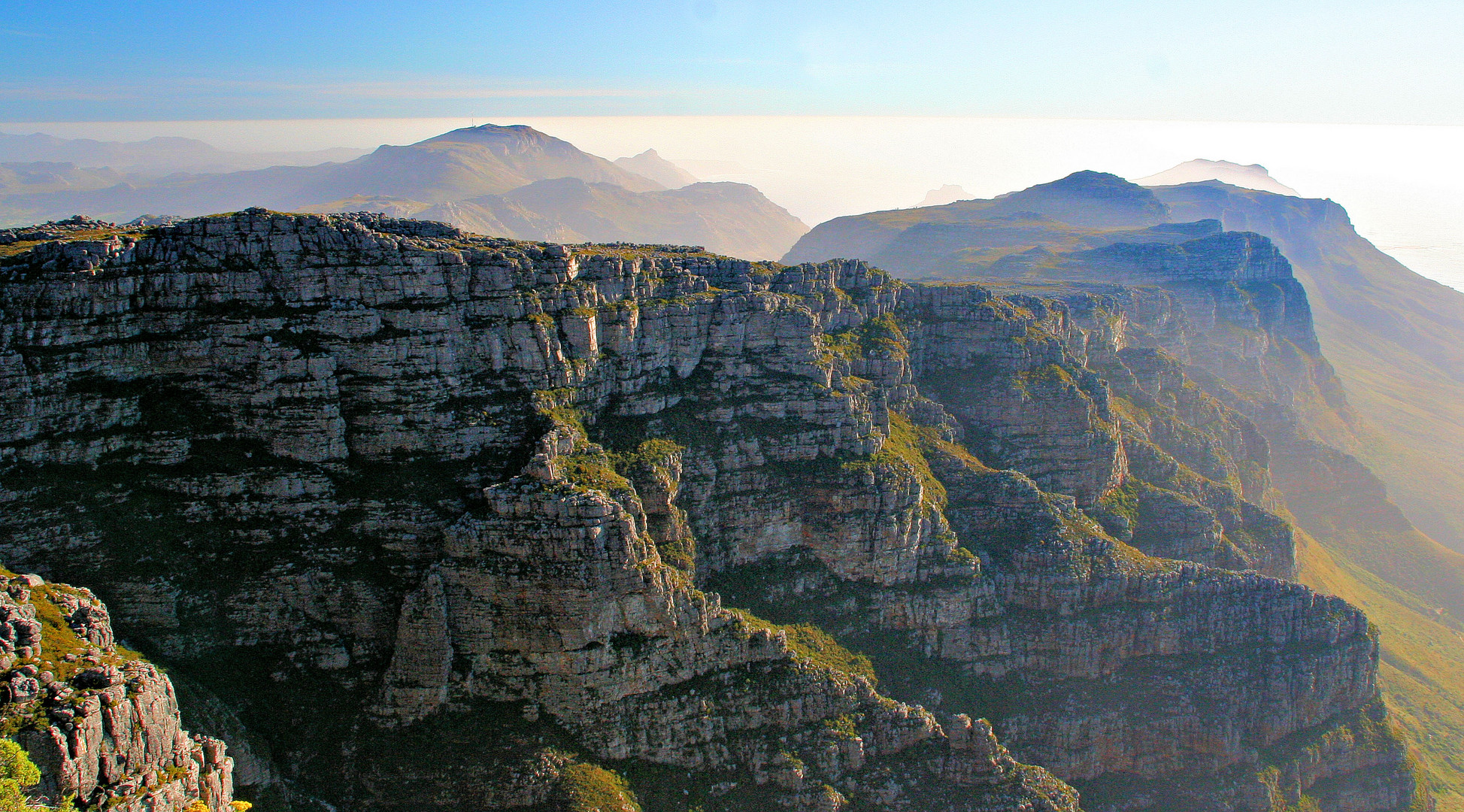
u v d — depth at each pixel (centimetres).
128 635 12862
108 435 13588
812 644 16312
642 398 16800
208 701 12662
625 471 15450
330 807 12800
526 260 15675
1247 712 18662
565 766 13250
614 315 16500
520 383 15300
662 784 13800
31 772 8506
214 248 14238
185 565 13425
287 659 13550
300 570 13738
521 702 13575
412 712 13338
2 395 12912
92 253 13650
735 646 14800
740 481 17188
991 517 19738
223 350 14138
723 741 14400
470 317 15100
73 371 13450
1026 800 15050
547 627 13475
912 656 17612
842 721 15050
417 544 14050
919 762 15262
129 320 13900
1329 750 19150
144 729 9725
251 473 13912
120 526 13238
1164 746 18075
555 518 13438
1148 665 18800
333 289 14525
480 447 14788
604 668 13712
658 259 18638
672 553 15538
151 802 9431
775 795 14188
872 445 18300
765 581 17075
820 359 18788
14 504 12738
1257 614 19588
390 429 14450
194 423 14000
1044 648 18388
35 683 9312
